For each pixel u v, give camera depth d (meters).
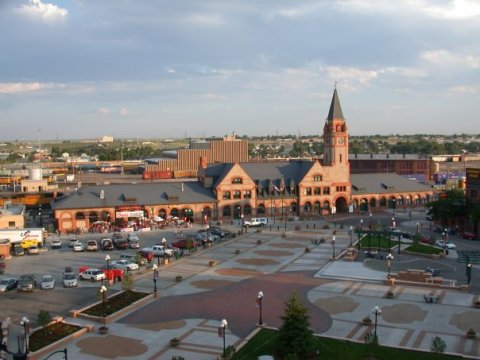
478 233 113.94
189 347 52.31
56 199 136.88
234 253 97.50
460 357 48.19
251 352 50.31
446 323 58.56
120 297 67.62
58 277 81.31
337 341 52.69
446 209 122.81
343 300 67.44
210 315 61.91
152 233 119.56
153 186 137.88
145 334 55.97
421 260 91.25
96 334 56.12
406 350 50.00
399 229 126.19
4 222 117.00
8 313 63.41
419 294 70.12
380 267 85.44
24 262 92.19
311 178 147.75
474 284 75.38
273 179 148.50
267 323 58.81
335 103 152.75
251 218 138.38
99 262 91.19
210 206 138.12
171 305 65.94
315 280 77.62
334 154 151.75
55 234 120.44
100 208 127.19
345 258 91.44
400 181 165.12
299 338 48.25
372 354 48.91
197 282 77.00
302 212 147.62
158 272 83.38
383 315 61.41
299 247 102.88
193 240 102.75
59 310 64.56
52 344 52.03
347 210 153.75
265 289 73.00
